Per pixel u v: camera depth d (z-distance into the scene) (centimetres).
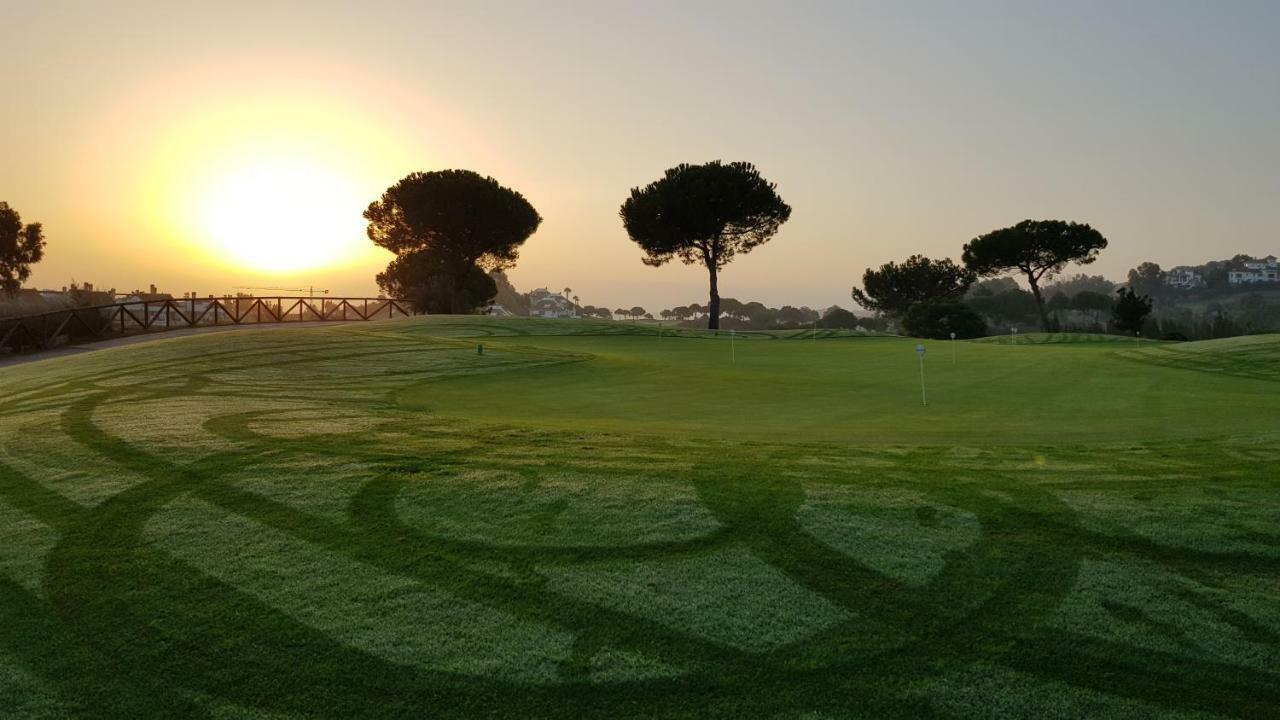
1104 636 422
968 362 2436
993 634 427
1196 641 415
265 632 443
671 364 2256
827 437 950
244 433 916
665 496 650
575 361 2253
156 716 373
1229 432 968
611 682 390
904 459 788
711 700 375
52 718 371
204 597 486
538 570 515
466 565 523
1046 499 633
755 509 617
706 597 475
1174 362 2366
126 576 517
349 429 946
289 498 659
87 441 877
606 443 867
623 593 482
